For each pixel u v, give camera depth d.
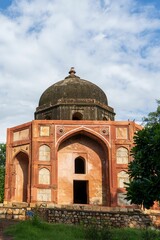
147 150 7.84
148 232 9.23
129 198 7.89
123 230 10.27
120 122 15.55
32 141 15.12
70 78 18.38
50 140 15.14
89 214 12.67
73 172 15.47
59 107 16.61
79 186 17.55
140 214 12.95
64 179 15.29
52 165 14.83
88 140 15.95
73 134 15.44
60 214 12.64
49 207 13.29
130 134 15.36
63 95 17.09
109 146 15.20
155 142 7.62
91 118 16.53
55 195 14.45
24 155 15.96
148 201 7.66
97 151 15.85
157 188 7.50
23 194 15.96
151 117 18.36
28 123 15.68
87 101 16.78
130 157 15.07
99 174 15.54
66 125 15.37
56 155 14.99
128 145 15.23
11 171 15.81
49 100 17.38
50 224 10.16
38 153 14.95
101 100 17.58
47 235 8.59
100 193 15.28
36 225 9.55
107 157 15.30
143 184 7.62
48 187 14.52
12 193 15.60
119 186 14.70
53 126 15.34
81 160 16.34
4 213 12.82
